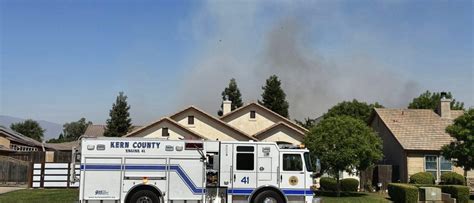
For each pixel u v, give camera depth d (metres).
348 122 30.08
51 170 33.31
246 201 18.59
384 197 29.22
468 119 29.03
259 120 48.09
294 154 18.98
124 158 18.20
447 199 25.64
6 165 38.44
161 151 18.38
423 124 40.12
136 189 18.22
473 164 28.70
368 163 29.94
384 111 42.50
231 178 18.56
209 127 44.69
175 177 18.36
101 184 18.05
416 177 34.84
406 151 36.69
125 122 59.09
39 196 25.42
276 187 18.69
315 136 30.06
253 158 18.77
